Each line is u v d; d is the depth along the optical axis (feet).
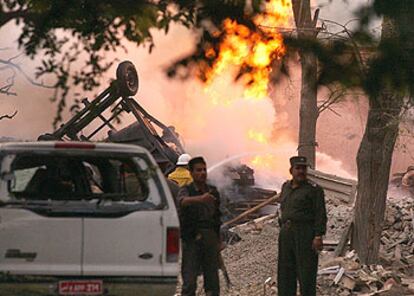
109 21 60.34
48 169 77.77
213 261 85.10
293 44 57.93
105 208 73.31
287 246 91.04
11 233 72.23
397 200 133.80
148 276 73.36
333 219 127.13
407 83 55.72
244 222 149.89
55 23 60.08
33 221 72.43
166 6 59.98
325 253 115.44
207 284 85.15
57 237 72.59
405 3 54.08
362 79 56.29
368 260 110.22
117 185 81.46
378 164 109.81
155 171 74.59
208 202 84.43
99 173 83.30
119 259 73.15
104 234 73.10
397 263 115.03
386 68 55.42
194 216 84.58
